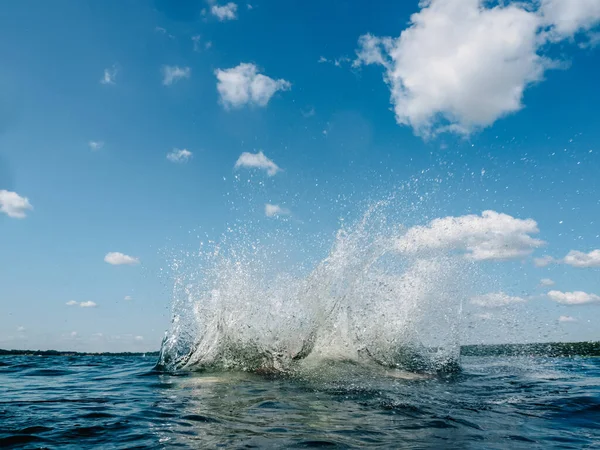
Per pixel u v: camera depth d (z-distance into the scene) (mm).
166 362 9125
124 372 9312
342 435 3934
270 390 6324
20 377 8828
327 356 8867
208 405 5277
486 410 5062
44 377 8789
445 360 8922
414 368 8344
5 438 3820
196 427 4207
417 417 4668
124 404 5355
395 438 3865
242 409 5031
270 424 4320
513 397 5863
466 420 4562
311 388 6484
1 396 6113
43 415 4742
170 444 3641
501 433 4086
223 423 4363
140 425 4281
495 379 7605
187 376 7926
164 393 6172
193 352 9062
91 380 7945
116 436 3889
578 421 4586
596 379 7629
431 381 7230
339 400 5578
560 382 7277
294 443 3674
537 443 3781
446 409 5086
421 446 3635
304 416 4680
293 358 8719
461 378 7664
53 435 3924
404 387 6594
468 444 3717
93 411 4938
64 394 6242
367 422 4426
